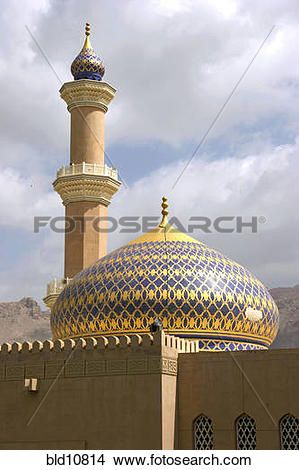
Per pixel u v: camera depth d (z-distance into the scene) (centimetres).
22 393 3155
